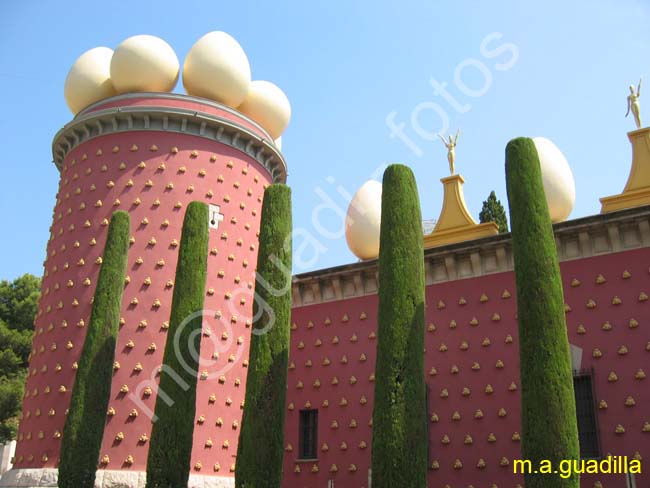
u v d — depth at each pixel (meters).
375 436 16.44
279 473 18.52
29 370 28.45
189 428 20.27
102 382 21.39
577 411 21.62
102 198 28.72
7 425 48.06
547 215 17.27
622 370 21.19
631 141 24.61
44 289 29.16
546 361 15.41
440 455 23.33
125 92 30.98
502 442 22.41
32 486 24.83
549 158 25.81
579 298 22.62
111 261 22.91
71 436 20.48
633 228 22.22
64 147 32.06
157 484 19.27
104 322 22.08
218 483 25.86
